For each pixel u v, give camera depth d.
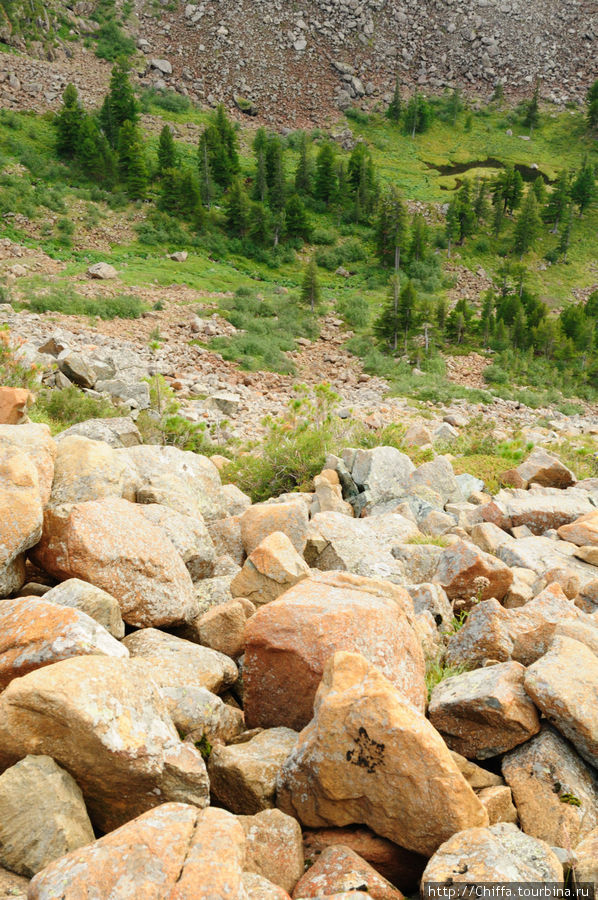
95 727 3.19
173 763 3.36
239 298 58.78
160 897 2.57
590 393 53.34
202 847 2.77
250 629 4.52
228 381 34.50
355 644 4.30
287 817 3.42
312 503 11.25
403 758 3.28
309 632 4.34
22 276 54.03
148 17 142.62
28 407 15.53
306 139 120.81
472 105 142.88
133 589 5.19
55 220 70.56
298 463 13.55
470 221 97.12
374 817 3.40
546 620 5.61
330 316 62.22
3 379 16.55
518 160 124.69
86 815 3.26
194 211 82.38
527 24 155.38
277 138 111.31
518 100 144.12
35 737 3.25
